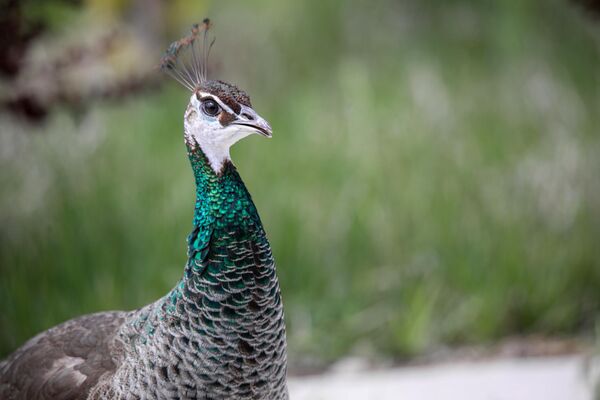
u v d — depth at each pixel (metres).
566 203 16.28
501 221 15.91
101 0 18.05
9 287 14.09
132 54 16.83
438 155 18.19
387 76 23.31
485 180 17.16
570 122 19.08
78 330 9.14
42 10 14.35
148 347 7.99
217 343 7.77
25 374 8.93
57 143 16.77
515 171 17.30
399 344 14.48
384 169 17.77
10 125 16.72
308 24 25.95
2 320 13.84
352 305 15.23
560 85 20.78
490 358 14.21
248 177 17.72
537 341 14.71
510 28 23.31
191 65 8.32
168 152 19.22
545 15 23.30
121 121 20.09
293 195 17.16
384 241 16.28
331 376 13.98
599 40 22.28
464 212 16.36
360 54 25.20
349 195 17.09
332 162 18.34
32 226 15.32
